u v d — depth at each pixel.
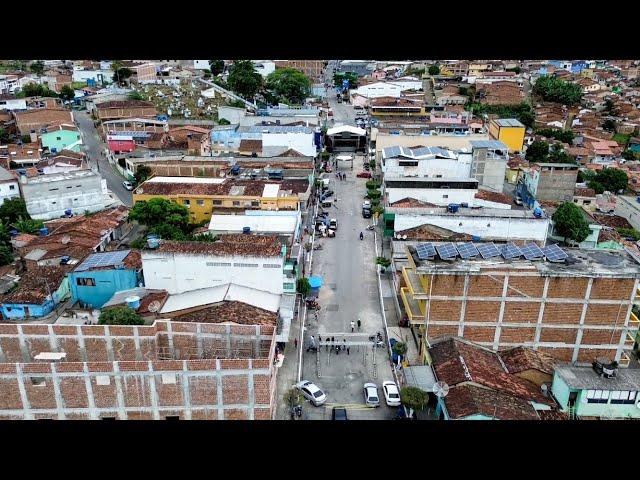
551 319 51.62
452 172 91.12
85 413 42.12
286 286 57.25
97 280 57.44
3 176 82.56
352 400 48.88
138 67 155.38
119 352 46.59
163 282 57.03
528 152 116.25
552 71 197.12
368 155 117.88
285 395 49.28
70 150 102.50
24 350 46.38
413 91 163.00
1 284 63.56
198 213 79.19
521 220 71.56
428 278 50.53
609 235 80.25
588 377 45.31
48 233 73.75
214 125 120.44
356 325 59.84
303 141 105.75
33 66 168.62
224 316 50.44
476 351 50.78
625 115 158.88
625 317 51.28
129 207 85.88
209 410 42.44
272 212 73.00
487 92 162.62
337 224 85.38
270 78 163.62
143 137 109.19
